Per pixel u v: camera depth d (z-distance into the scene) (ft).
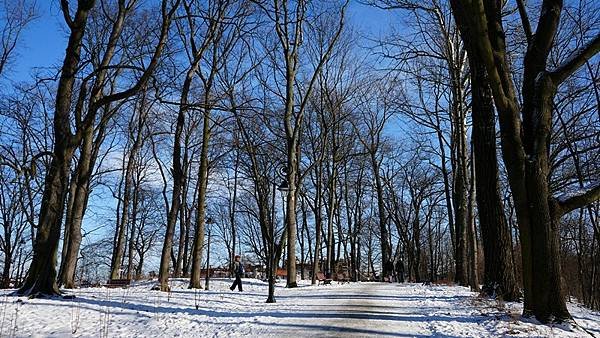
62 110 46.11
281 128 85.20
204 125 76.95
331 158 122.01
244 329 32.91
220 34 68.23
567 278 103.40
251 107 58.29
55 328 31.60
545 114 34.81
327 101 106.52
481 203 47.85
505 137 34.86
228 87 71.20
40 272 44.24
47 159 77.00
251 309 44.50
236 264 73.05
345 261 180.14
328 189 134.92
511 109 34.65
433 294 58.90
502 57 35.22
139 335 30.83
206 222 77.30
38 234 44.68
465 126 77.61
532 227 33.76
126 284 79.15
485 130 47.73
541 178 33.94
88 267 143.74
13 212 109.70
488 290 46.44
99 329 31.99
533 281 33.53
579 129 65.46
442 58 74.02
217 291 67.67
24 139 93.66
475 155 48.65
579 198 33.94
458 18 47.32
